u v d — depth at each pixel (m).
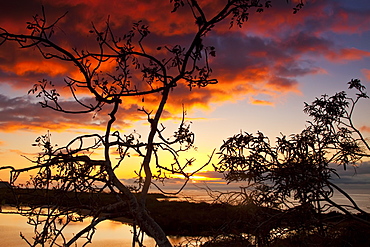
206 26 4.03
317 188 4.67
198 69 4.27
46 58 4.00
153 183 4.30
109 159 4.08
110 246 14.41
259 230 4.77
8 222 20.11
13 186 3.62
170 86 4.30
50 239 3.79
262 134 4.95
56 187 3.81
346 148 5.70
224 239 5.02
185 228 15.41
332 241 4.68
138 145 4.34
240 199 5.09
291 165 4.85
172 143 4.42
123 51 4.30
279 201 4.91
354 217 4.54
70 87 4.36
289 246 4.85
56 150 4.04
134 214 3.87
